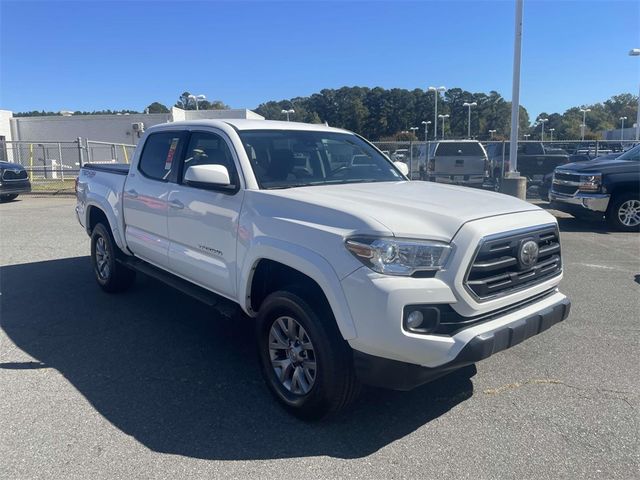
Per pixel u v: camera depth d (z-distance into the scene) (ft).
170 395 12.64
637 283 22.12
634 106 402.31
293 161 14.33
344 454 10.28
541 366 14.21
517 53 45.39
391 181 15.61
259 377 13.67
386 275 9.86
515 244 11.13
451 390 12.91
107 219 19.54
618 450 10.34
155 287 21.85
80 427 11.19
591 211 35.09
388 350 9.86
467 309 10.30
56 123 132.57
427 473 9.66
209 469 9.77
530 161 59.00
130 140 131.34
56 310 18.89
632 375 13.65
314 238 10.84
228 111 135.54
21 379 13.46
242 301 12.84
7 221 39.75
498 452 10.31
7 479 9.45
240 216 12.84
